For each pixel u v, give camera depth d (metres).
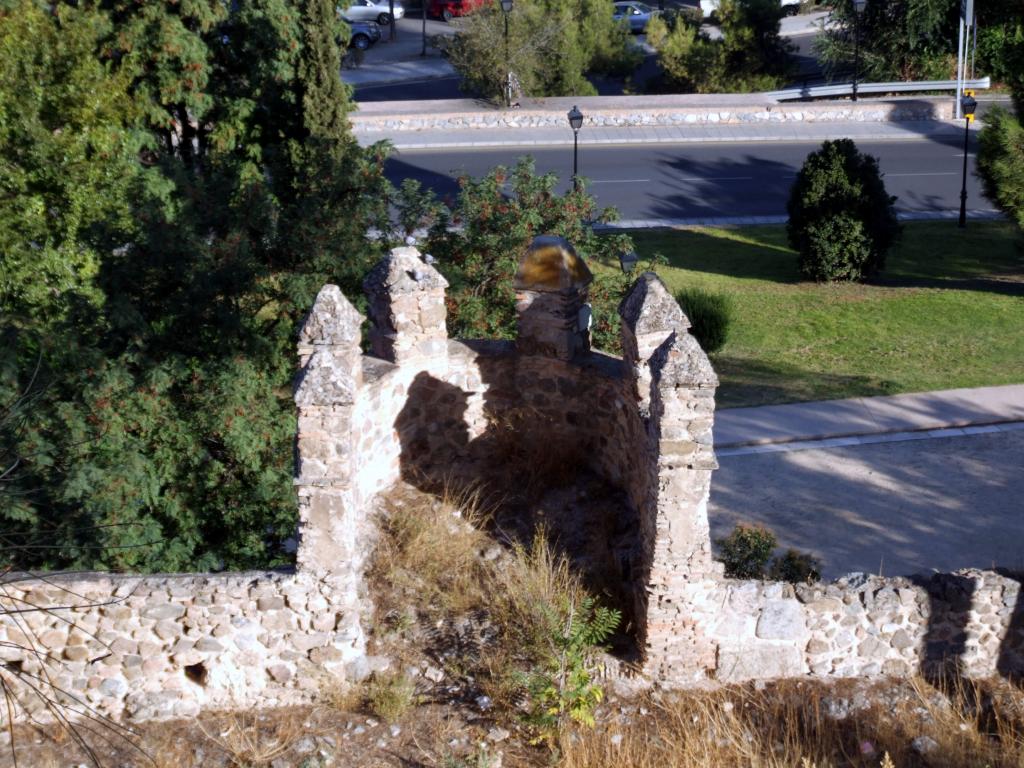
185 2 23.70
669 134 39.19
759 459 18.38
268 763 9.30
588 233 19.22
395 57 49.53
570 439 12.53
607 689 10.12
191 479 13.27
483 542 11.47
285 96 25.95
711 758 9.37
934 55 43.91
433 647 10.28
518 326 12.27
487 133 38.78
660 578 9.94
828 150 27.52
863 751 9.58
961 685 10.34
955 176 35.56
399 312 11.73
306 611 9.83
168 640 9.82
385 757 9.34
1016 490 17.20
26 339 13.64
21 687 9.76
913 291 27.22
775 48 44.41
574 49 42.28
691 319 22.80
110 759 9.41
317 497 9.60
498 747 9.44
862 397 20.84
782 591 10.14
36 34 18.34
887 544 15.70
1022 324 24.92
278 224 16.77
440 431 12.51
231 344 14.19
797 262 29.12
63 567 12.38
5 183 17.17
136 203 16.33
